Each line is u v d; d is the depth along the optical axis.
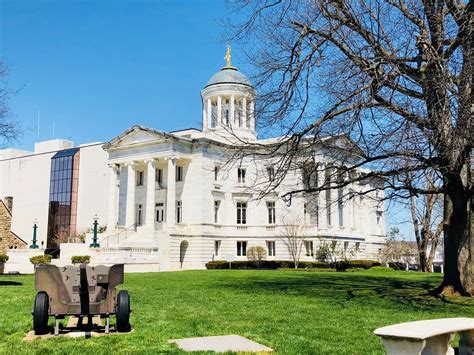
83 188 76.25
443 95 13.12
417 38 13.81
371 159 16.08
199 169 50.31
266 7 16.20
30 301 15.34
